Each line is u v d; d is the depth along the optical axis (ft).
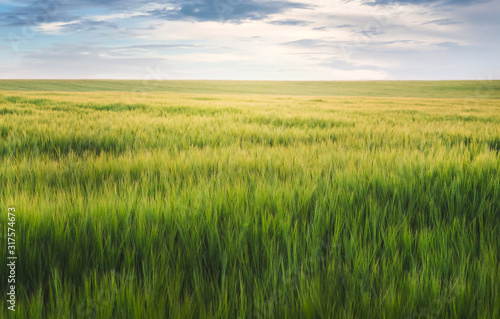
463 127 24.13
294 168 10.63
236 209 7.15
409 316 4.43
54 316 4.30
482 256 5.71
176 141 16.48
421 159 11.07
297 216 7.30
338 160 11.59
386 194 8.55
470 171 9.73
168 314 4.55
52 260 5.49
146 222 6.58
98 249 5.75
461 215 7.58
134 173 10.37
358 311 4.49
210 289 4.97
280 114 33.53
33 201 7.17
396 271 5.32
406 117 36.68
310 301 4.57
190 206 7.23
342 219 6.95
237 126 22.43
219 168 10.40
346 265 5.49
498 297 4.57
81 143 15.66
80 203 7.06
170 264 5.65
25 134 16.15
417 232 6.75
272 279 5.14
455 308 4.53
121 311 4.40
